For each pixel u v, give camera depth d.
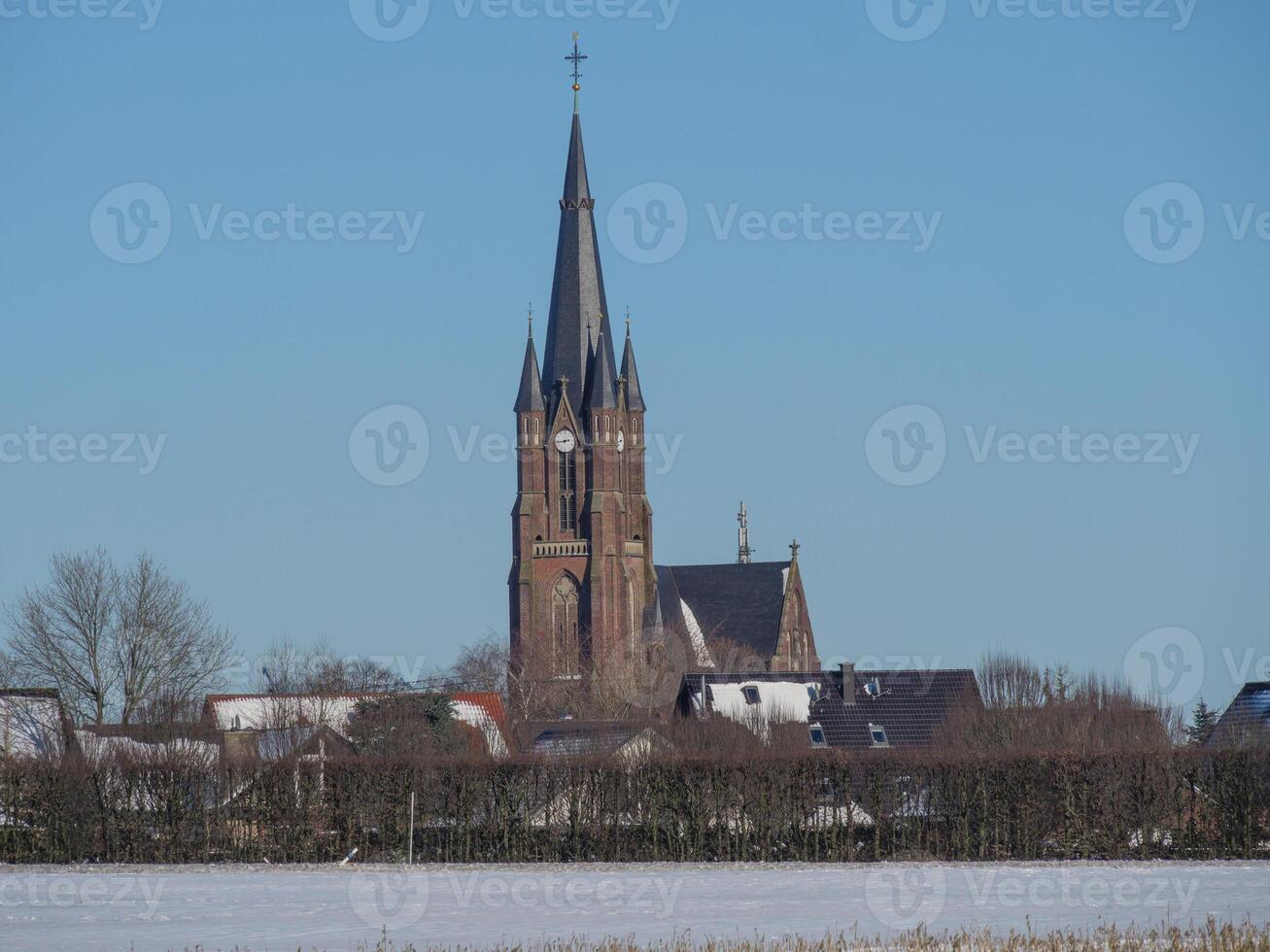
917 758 184.12
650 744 193.50
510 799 182.38
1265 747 184.12
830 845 181.75
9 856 180.00
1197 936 118.62
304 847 181.00
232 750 199.25
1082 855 181.00
